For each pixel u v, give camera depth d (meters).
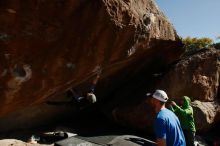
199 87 9.20
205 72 9.43
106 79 8.62
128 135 7.94
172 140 3.64
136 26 5.98
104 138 7.54
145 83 9.70
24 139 7.09
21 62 4.60
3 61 4.41
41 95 5.23
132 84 9.86
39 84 4.96
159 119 3.63
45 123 8.39
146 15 6.42
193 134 6.65
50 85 5.15
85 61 5.39
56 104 8.05
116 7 5.32
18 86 4.71
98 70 5.98
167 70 9.58
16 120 7.44
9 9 4.22
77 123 9.03
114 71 8.13
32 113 7.69
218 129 9.73
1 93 4.57
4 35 4.31
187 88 9.09
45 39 4.71
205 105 9.10
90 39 5.23
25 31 4.47
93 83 7.05
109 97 10.05
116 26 5.44
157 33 7.29
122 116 8.91
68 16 4.81
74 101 8.24
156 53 8.62
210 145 8.65
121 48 5.98
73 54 5.16
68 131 8.05
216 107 9.33
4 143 6.34
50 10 4.61
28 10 4.41
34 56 4.71
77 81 5.86
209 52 9.68
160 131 3.59
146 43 6.97
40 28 4.61
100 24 5.20
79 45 5.15
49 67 4.96
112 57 5.97
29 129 7.84
